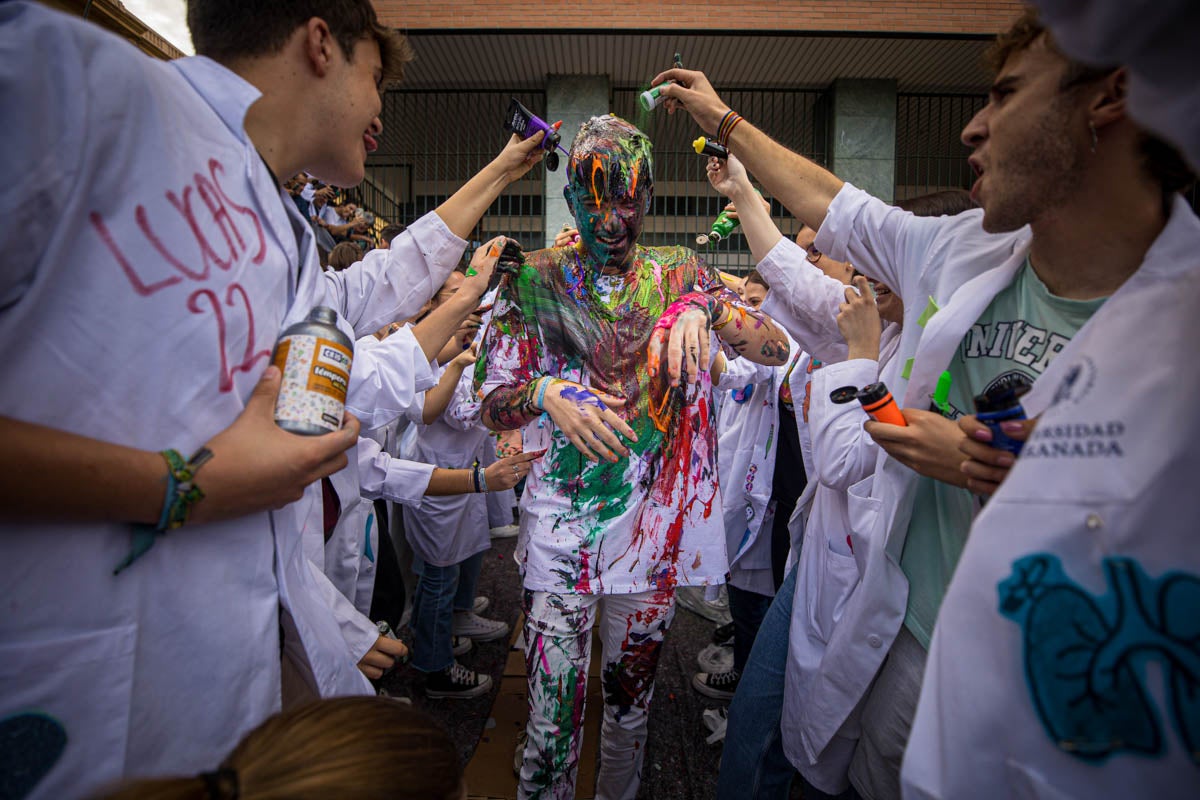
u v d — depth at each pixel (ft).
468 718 8.56
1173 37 1.64
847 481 4.74
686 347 5.69
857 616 4.29
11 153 2.12
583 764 7.57
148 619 2.68
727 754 5.77
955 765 2.25
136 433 2.57
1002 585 2.19
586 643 6.15
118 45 2.54
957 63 25.05
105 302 2.47
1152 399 2.02
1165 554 1.92
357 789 2.09
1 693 2.31
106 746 2.49
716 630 10.39
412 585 11.69
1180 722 1.84
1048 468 2.18
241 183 3.13
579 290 6.18
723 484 9.73
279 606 3.40
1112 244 3.01
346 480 4.95
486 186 5.59
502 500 12.30
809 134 29.68
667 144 28.45
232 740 2.99
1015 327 3.52
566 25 22.68
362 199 26.55
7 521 2.31
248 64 3.35
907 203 5.56
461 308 5.57
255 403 2.96
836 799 5.08
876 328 4.85
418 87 27.12
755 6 22.62
